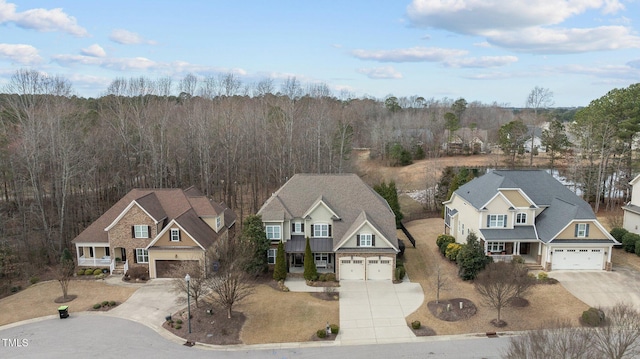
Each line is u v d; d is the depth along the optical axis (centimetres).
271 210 4250
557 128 8006
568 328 2214
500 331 3020
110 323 3186
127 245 4144
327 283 3912
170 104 7950
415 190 8112
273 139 7338
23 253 4572
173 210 4434
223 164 7069
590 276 3825
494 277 3116
